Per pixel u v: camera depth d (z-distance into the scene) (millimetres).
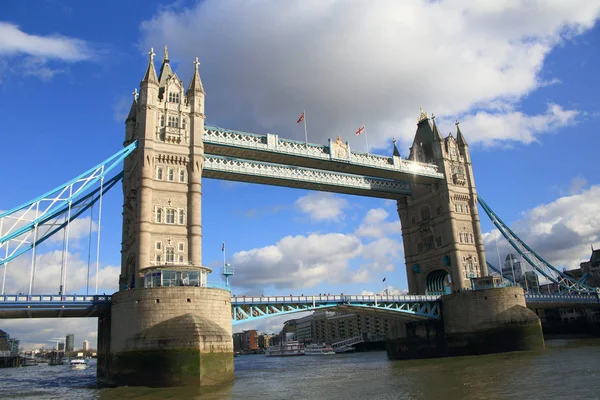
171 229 66562
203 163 73188
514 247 108312
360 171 90312
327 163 85125
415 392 42656
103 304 61344
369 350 176500
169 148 69062
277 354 198375
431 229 97938
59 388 61938
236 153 78188
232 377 56688
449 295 87750
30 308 57375
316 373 70625
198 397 44250
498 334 81312
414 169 93438
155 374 52688
